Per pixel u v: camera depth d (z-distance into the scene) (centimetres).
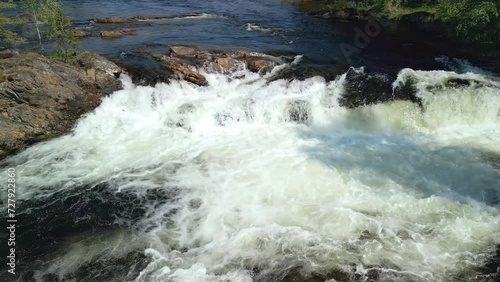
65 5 3759
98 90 1917
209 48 2517
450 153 1606
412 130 1784
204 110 1819
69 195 1365
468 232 1187
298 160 1561
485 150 1623
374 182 1426
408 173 1479
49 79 1784
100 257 1120
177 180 1450
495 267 1064
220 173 1490
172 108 1841
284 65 2252
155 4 4000
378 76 2094
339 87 2002
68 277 1055
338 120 1842
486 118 1827
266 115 1842
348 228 1208
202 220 1254
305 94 1939
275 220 1247
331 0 4122
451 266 1068
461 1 2792
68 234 1202
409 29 3148
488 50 2509
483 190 1380
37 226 1229
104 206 1318
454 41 2748
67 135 1709
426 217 1252
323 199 1342
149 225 1238
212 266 1084
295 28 3200
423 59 2442
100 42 2622
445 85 1939
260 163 1547
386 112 1841
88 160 1559
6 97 1650
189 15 3538
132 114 1830
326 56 2470
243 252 1127
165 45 2569
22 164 1520
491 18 2519
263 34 2975
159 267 1084
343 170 1495
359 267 1069
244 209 1299
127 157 1583
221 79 2064
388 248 1131
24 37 2602
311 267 1071
